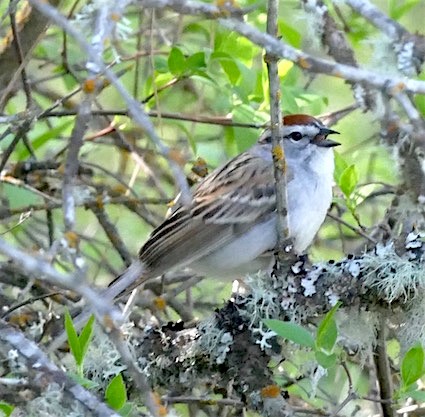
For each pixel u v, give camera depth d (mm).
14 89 11414
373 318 9164
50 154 13086
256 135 11414
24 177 11562
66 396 7074
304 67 7551
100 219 11812
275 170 8977
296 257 9133
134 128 12727
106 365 8961
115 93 13438
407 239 9141
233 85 11078
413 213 10336
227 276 11188
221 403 9352
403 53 8602
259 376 8938
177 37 12164
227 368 9023
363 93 9734
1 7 12305
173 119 11938
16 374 7641
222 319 9078
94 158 14352
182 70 11000
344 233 13383
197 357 9062
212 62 11625
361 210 13594
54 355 9781
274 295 9047
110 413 6883
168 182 13219
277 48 7582
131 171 14398
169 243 10719
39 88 13352
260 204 10938
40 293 11227
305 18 10258
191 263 11117
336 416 9438
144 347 9180
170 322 9438
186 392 9516
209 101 13453
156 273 10633
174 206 11359
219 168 11383
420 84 7641
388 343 11320
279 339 8984
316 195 10977
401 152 10062
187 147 13227
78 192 11586
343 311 9117
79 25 8594
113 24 6930
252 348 8969
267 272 9438
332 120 12375
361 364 9352
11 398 7695
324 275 9047
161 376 9188
